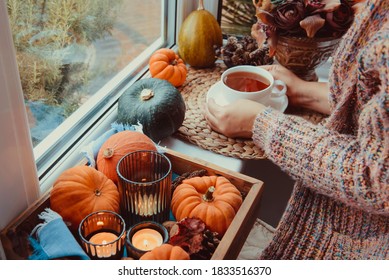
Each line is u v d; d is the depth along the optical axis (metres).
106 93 1.05
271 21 0.98
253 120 0.92
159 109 0.91
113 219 0.70
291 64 1.07
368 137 0.57
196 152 0.96
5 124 0.62
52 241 0.65
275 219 1.20
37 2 0.77
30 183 0.71
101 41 0.99
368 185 0.60
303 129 0.73
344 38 0.68
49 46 0.83
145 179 0.79
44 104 0.85
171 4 1.24
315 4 0.94
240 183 0.81
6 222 0.68
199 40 1.17
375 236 0.74
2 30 0.57
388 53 0.52
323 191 0.70
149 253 0.64
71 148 0.90
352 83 0.65
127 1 1.04
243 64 1.15
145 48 1.21
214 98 1.03
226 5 1.25
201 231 0.70
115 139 0.80
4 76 0.59
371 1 0.62
